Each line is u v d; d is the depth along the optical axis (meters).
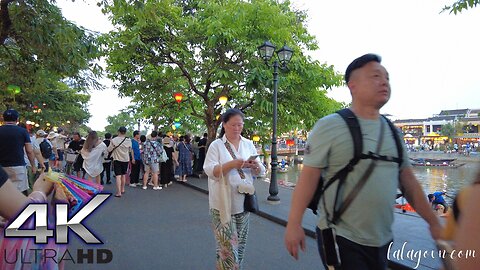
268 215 6.96
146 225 6.39
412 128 86.44
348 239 1.89
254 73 10.66
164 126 18.28
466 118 75.00
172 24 11.86
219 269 3.14
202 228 6.21
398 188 2.14
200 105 15.94
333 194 1.93
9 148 5.10
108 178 12.41
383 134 1.96
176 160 12.45
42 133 10.25
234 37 11.30
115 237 5.57
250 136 13.81
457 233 1.19
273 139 8.37
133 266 4.28
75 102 25.00
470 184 1.20
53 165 13.74
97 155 9.12
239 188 3.23
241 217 3.34
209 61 12.68
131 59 12.45
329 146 1.92
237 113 3.43
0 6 6.28
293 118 11.77
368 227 1.89
